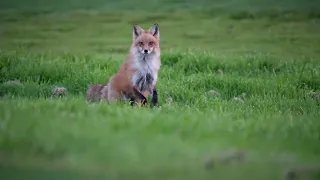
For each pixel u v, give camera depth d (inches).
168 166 398.0
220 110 625.9
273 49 1114.7
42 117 476.1
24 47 1090.1
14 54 930.7
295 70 898.7
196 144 430.9
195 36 1245.7
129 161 402.3
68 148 416.5
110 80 699.4
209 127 480.1
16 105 532.4
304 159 419.8
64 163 402.6
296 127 503.5
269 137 464.1
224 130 476.7
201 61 927.0
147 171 393.1
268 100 725.9
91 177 384.8
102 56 997.8
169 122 480.4
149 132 448.8
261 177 389.4
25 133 434.0
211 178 386.6
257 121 533.6
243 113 610.9
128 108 565.9
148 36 695.1
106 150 411.8
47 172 393.1
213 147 425.4
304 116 597.6
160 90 759.1
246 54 1031.0
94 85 718.5
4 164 402.3
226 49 1105.4
